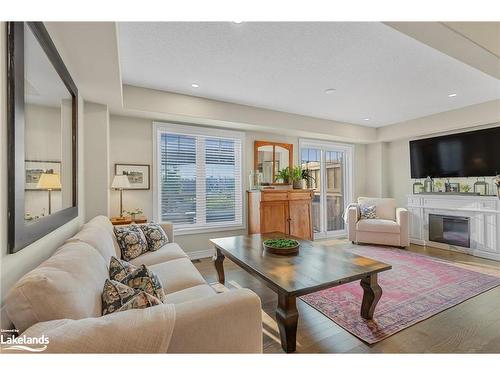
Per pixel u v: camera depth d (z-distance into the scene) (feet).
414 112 14.60
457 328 6.53
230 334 3.30
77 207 7.29
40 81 4.37
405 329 6.49
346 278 6.07
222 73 9.44
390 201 16.20
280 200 14.28
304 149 17.62
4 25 3.19
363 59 8.43
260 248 8.59
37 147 4.22
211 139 14.19
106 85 7.92
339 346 5.85
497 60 6.51
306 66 8.90
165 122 12.73
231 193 14.71
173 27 6.61
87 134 9.50
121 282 4.46
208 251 13.84
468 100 12.60
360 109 14.03
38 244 4.40
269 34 6.97
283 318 5.52
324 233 18.28
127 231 8.18
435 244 14.96
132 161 12.05
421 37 5.56
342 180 19.40
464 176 14.42
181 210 13.32
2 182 3.12
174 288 5.78
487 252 12.77
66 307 2.99
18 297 2.79
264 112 13.80
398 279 9.79
